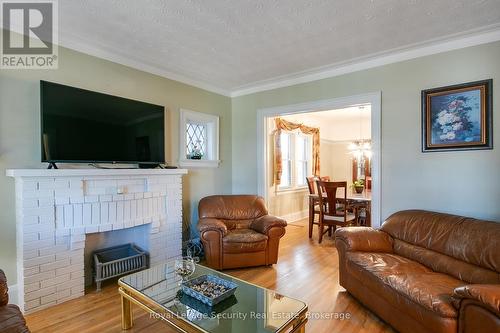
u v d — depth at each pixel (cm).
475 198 269
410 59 306
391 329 209
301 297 260
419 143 301
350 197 455
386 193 322
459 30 262
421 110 299
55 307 239
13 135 242
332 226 479
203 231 320
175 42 285
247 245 322
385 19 242
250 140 451
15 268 242
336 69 358
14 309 158
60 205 247
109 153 291
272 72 376
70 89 263
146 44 289
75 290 255
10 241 239
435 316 163
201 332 153
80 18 237
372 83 332
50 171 236
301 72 375
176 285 204
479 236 208
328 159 757
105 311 233
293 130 604
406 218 273
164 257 329
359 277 237
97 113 283
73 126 265
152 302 182
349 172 743
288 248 414
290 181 605
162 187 329
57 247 245
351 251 257
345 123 748
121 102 303
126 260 292
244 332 151
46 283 238
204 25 251
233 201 387
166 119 370
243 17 238
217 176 446
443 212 285
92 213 267
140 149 321
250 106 450
